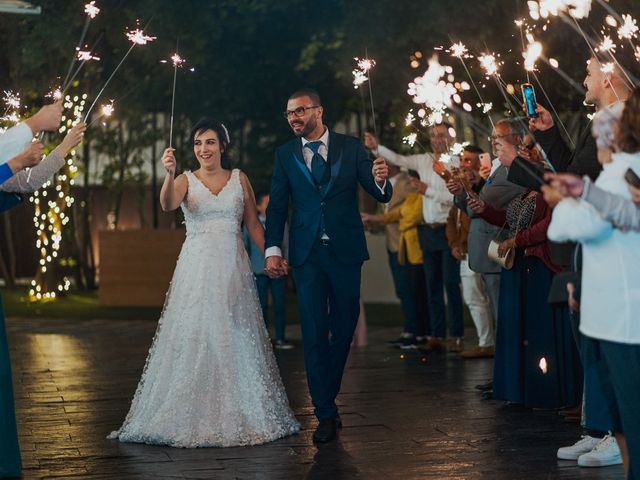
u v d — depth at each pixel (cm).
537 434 716
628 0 1190
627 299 462
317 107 733
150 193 2395
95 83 1725
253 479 607
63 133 1769
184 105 1812
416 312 1247
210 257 734
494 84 1398
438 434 723
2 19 1568
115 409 843
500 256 802
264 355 740
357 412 812
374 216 1266
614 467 620
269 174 1933
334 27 1514
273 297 1294
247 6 1512
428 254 1196
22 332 1486
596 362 508
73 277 2469
